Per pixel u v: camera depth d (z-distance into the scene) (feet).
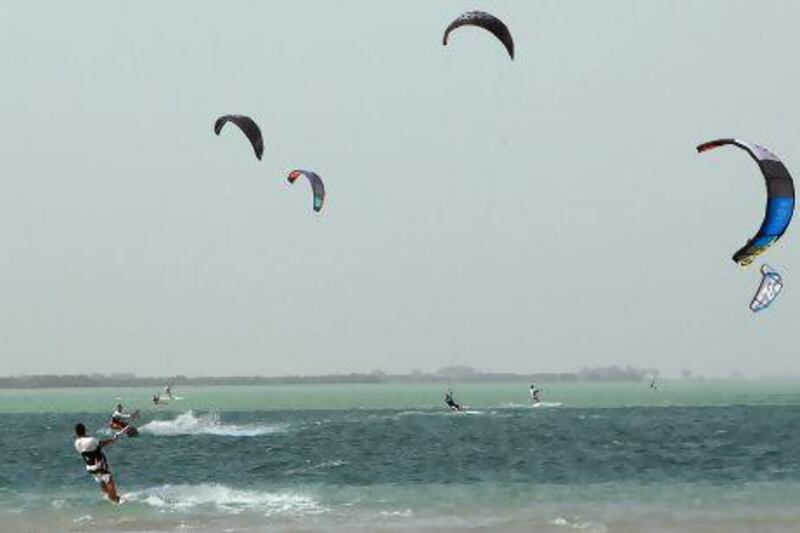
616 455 436.76
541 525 247.91
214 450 483.10
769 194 165.17
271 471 385.91
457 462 412.57
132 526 248.11
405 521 254.27
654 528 242.58
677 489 319.06
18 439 574.15
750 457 422.82
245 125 269.64
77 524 252.21
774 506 278.26
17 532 241.35
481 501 293.64
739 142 170.19
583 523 250.57
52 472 386.32
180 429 649.20
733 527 243.19
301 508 279.08
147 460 436.35
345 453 458.91
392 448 484.74
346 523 251.19
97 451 287.07
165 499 299.79
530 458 426.51
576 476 359.66
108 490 287.48
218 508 278.26
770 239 164.25
